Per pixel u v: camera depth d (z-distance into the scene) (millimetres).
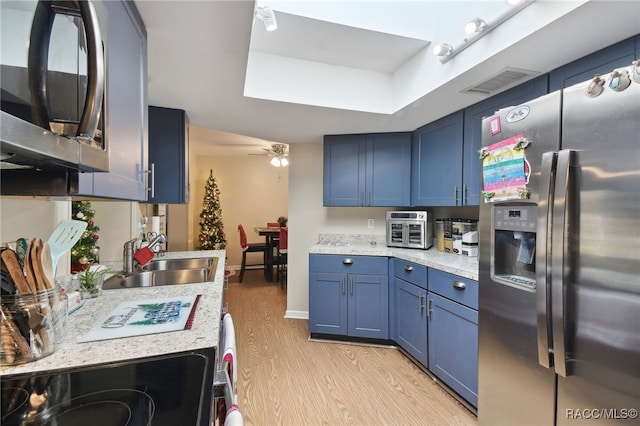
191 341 936
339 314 2975
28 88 564
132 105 1184
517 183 1359
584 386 1086
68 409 652
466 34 1662
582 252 1084
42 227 1356
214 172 6508
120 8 1053
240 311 3852
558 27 1277
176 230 5617
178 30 1346
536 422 1283
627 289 967
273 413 1907
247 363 2543
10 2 529
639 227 941
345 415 1892
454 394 2090
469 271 1921
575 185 1109
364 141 3139
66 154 653
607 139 1022
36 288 832
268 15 1483
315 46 2076
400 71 2344
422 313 2414
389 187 3080
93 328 1014
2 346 792
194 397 682
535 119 1285
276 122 2723
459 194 2400
